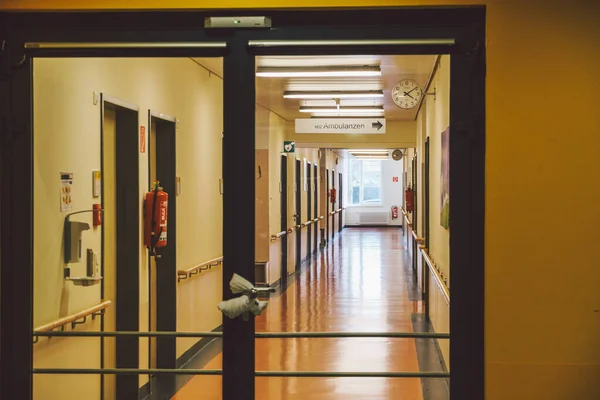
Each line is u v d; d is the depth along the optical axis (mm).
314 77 7488
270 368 6105
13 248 3066
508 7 2854
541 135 2854
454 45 2916
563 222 2855
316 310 9219
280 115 11750
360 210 29844
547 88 2852
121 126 5008
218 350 6879
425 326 7977
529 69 2855
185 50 3008
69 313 3959
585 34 2838
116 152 5012
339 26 2967
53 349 3771
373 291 11062
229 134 3018
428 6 2895
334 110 10875
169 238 5914
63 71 3867
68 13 3043
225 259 3018
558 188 2855
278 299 10203
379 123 9555
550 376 2867
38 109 3582
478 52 2891
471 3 2871
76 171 4043
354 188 29875
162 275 5926
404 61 6496
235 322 3049
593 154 2844
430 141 7922
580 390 2857
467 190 2920
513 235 2863
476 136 2902
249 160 3012
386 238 23578
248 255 3004
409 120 12859
